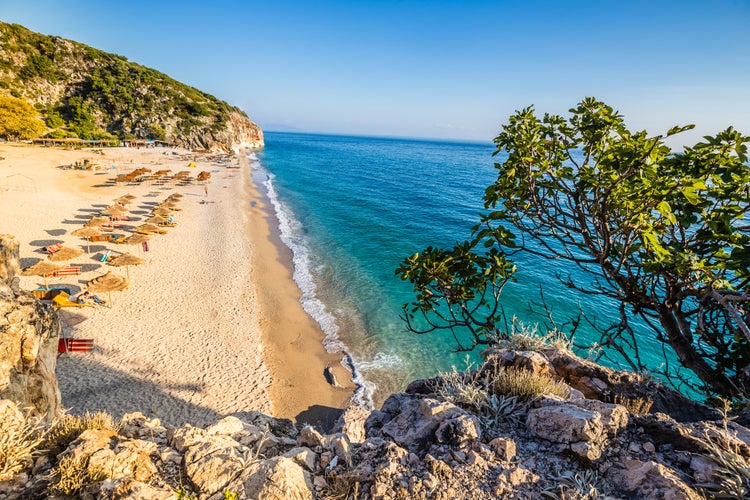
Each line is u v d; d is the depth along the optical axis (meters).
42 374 6.44
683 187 4.55
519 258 32.28
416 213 53.44
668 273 5.02
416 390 6.12
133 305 21.75
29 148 75.06
